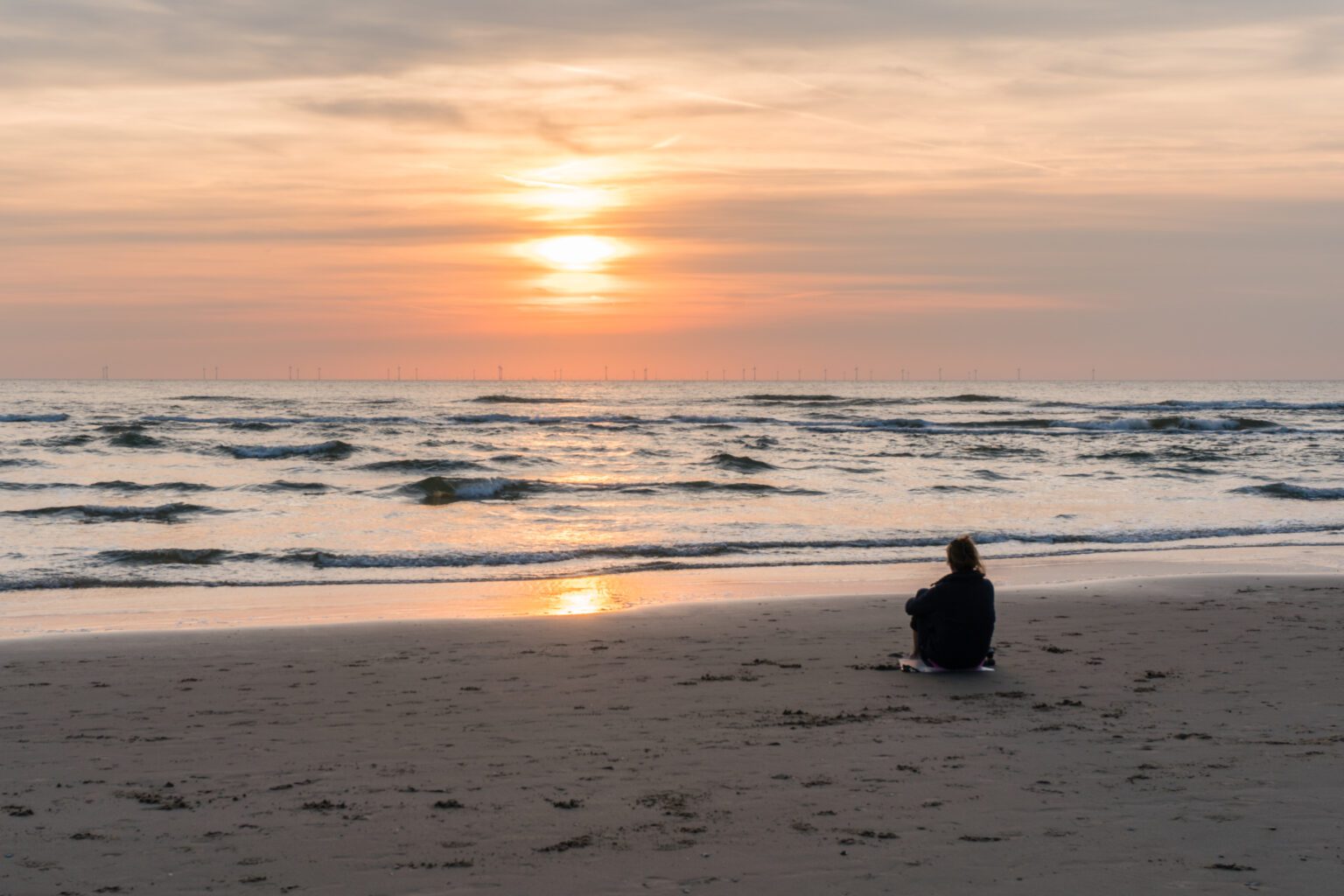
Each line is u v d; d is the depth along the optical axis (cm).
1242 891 455
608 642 1109
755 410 9581
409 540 2134
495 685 905
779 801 584
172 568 1741
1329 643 1068
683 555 1927
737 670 962
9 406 9050
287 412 8244
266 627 1207
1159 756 665
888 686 888
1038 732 729
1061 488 3181
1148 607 1305
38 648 1091
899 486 3272
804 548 2000
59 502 2812
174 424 6216
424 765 664
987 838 521
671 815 563
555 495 3041
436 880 478
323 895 463
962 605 933
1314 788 595
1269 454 4625
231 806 585
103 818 566
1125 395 16662
